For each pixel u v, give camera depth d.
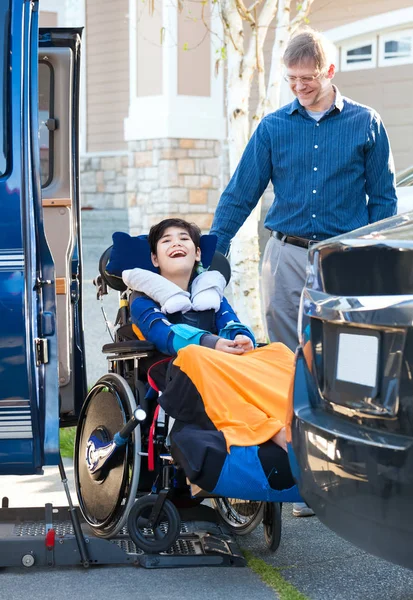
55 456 4.41
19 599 3.99
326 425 3.31
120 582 4.18
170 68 17.16
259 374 4.32
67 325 5.97
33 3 4.42
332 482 3.25
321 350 3.43
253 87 16.91
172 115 17.27
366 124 5.33
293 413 3.52
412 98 15.79
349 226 5.40
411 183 8.91
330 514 3.29
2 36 4.37
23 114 4.34
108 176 21.30
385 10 15.77
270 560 4.52
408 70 15.79
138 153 17.98
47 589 4.11
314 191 5.37
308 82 5.20
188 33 17.22
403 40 15.79
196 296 4.99
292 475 3.67
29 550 4.34
